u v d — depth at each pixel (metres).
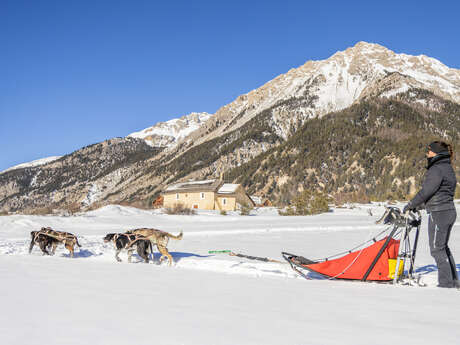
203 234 19.61
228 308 4.28
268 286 5.64
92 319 3.78
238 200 71.19
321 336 3.29
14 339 3.17
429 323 3.72
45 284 5.61
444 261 5.95
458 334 3.37
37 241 10.59
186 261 9.27
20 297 4.75
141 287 5.45
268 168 164.00
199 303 4.51
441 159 6.04
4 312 4.04
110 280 5.99
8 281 5.83
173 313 4.04
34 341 3.12
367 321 3.78
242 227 24.83
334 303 4.55
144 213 41.28
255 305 4.43
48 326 3.54
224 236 17.98
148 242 9.27
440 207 5.99
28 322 3.67
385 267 6.40
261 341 3.15
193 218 36.66
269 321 3.76
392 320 3.81
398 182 124.25
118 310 4.14
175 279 6.16
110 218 33.94
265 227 24.28
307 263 7.04
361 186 132.00
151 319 3.79
